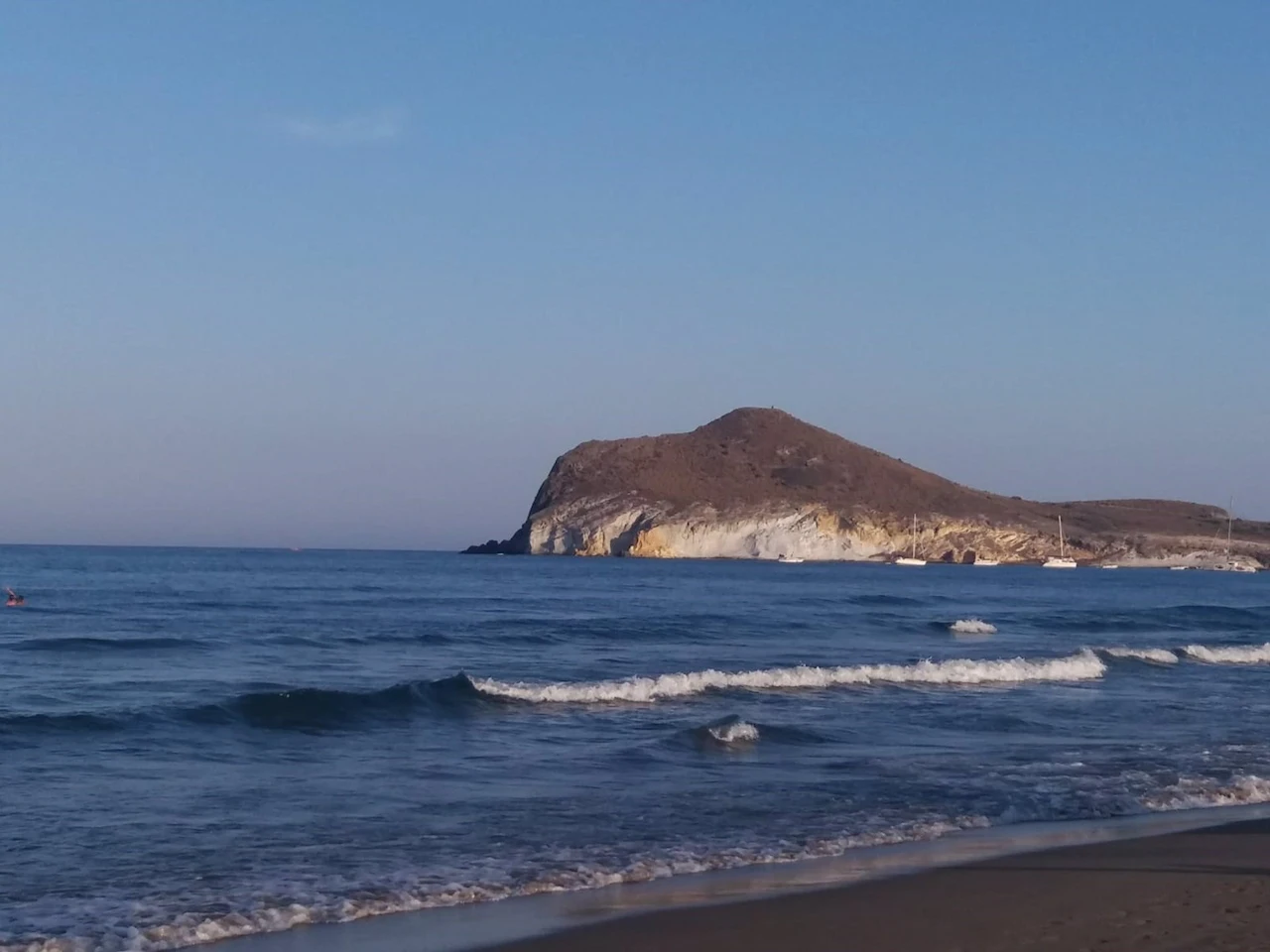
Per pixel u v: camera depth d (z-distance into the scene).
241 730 16.73
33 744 15.18
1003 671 25.44
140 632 34.78
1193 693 23.91
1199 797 13.25
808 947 7.88
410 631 35.53
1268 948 7.78
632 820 11.66
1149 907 8.77
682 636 36.06
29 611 44.53
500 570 110.06
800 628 40.44
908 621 45.19
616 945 7.93
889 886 9.41
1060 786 13.65
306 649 30.03
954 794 13.16
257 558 144.88
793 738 16.69
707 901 8.95
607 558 164.12
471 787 13.16
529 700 19.80
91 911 8.56
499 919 8.50
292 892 9.07
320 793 12.70
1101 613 56.06
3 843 10.34
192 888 9.16
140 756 14.76
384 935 8.15
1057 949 7.79
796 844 10.81
